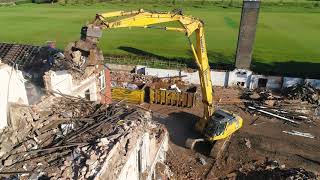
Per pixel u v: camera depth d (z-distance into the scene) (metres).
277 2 76.25
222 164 21.52
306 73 35.81
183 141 23.97
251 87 32.91
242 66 34.34
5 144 13.12
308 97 29.80
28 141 13.52
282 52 42.81
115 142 13.11
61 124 14.70
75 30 54.19
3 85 13.45
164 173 19.33
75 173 11.73
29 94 16.72
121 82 30.66
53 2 83.88
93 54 21.06
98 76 22.47
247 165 21.41
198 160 21.86
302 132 25.64
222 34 51.34
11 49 21.75
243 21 32.44
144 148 15.60
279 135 25.19
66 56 20.67
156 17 19.92
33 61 20.75
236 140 24.11
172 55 41.75
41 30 54.47
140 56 41.12
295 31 53.31
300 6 73.56
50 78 16.92
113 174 12.04
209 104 22.97
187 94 28.47
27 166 12.17
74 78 19.47
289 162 21.92
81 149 12.80
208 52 42.72
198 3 76.44
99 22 18.67
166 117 27.38
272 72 35.91
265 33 51.81
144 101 29.94
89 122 14.90
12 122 13.98
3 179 11.54
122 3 78.00
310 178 18.91
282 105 29.17
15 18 64.94
